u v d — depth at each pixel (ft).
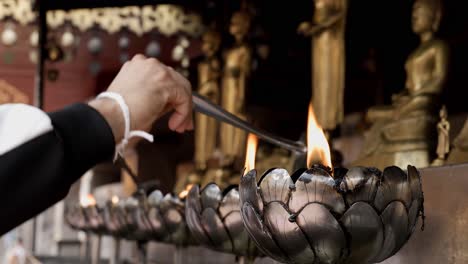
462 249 5.65
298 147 4.99
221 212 5.20
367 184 3.83
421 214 4.29
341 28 10.47
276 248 4.03
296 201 3.87
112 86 3.18
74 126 2.81
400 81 16.84
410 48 16.40
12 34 23.00
